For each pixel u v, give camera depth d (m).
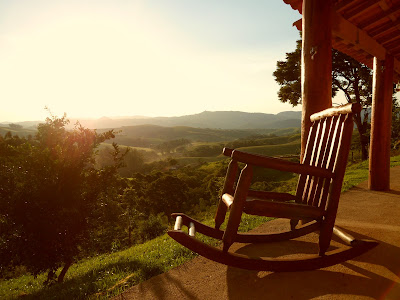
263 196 3.14
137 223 26.47
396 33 5.14
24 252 4.10
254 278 2.32
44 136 4.64
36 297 3.14
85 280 3.03
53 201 4.24
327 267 2.44
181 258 2.89
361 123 22.39
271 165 2.27
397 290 2.00
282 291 2.09
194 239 2.28
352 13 4.31
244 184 2.25
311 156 3.02
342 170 2.36
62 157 4.47
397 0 4.02
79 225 4.45
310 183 2.82
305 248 2.90
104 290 2.39
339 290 2.05
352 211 4.48
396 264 2.43
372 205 4.83
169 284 2.31
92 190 4.62
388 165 6.21
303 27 3.61
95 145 4.67
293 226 3.08
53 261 4.23
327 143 2.63
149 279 2.44
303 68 3.57
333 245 2.97
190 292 2.16
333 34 4.93
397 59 6.47
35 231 4.12
